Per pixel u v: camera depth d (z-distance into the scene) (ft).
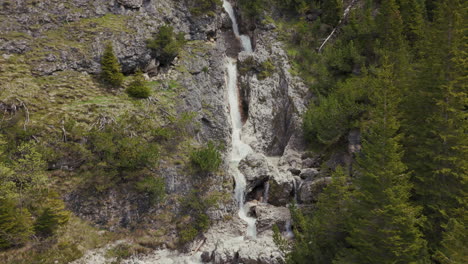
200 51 173.99
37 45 133.28
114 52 143.23
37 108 115.24
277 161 150.61
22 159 94.53
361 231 64.69
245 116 176.04
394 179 66.44
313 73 166.61
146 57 150.82
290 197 129.90
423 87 88.94
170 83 152.87
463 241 54.44
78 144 111.86
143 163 116.47
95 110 123.95
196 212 118.62
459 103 79.10
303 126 146.30
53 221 95.66
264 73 175.83
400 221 60.13
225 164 139.33
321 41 180.86
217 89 168.14
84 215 106.22
